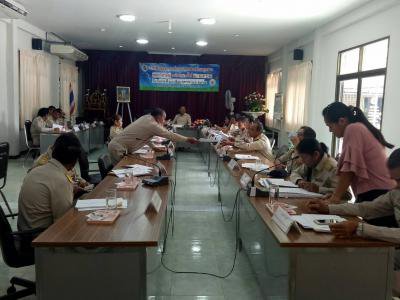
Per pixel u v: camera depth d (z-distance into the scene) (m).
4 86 7.40
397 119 4.71
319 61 7.45
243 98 12.06
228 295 2.58
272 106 10.97
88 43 10.13
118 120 8.11
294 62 9.01
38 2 5.88
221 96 12.08
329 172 2.75
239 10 6.05
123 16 6.59
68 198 2.29
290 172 3.43
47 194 2.23
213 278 2.82
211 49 10.70
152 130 4.45
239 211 3.25
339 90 6.64
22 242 2.19
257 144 4.82
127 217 2.11
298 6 5.72
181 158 8.52
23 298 2.43
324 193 2.67
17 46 7.58
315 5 5.64
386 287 1.82
